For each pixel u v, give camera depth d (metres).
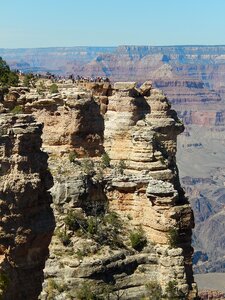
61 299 60.00
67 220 65.88
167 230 68.56
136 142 78.19
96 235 66.56
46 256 42.09
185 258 70.44
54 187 67.81
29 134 40.50
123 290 64.06
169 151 95.69
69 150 75.56
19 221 39.47
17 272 39.50
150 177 72.81
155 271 66.75
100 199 71.44
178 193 74.25
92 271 62.28
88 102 77.50
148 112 94.81
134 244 67.25
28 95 76.25
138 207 71.44
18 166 39.81
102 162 77.31
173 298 64.88
